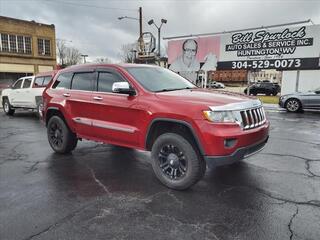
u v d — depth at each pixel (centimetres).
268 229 318
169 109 414
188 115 395
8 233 314
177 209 366
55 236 307
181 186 417
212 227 322
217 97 422
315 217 342
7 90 1442
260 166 530
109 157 602
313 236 304
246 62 2048
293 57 1859
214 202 385
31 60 3672
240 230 316
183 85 529
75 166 544
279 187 432
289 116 1298
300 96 1424
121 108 479
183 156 415
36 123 1128
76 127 573
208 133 379
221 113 384
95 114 530
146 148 457
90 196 407
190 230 317
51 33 3869
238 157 394
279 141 746
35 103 1266
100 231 316
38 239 302
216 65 2183
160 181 449
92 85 550
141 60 2853
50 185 449
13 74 3538
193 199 394
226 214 352
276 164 542
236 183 449
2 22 3372
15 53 3506
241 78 5928
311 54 1795
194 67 2292
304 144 711
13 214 355
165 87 494
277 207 368
